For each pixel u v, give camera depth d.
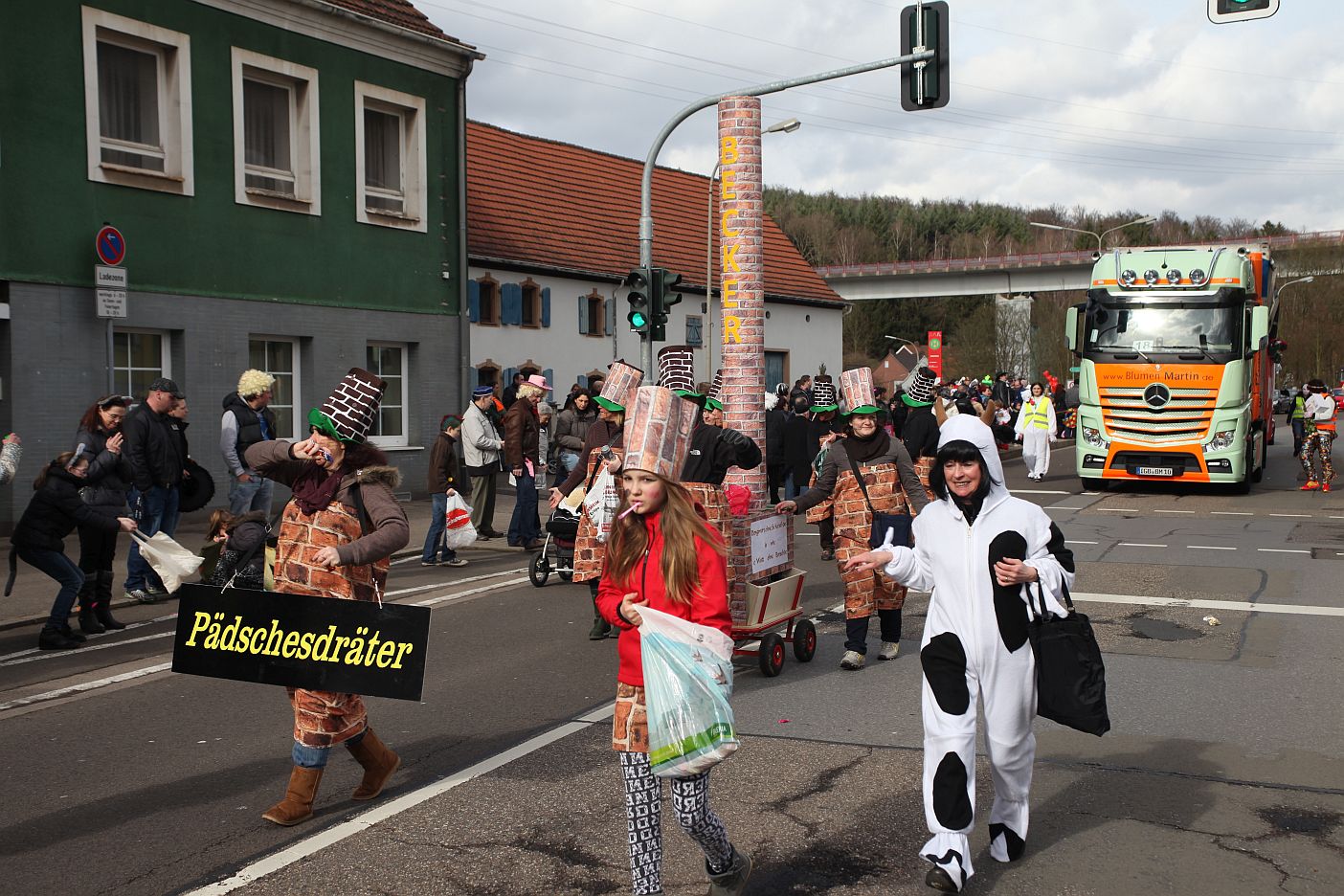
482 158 32.81
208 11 16.89
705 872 4.56
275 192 18.00
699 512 4.01
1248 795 5.40
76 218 15.30
